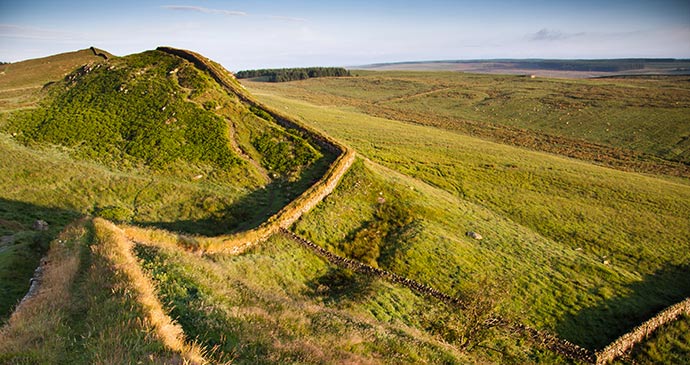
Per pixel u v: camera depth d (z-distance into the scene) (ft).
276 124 197.88
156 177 152.05
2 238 80.28
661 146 335.47
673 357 102.06
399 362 52.13
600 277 134.10
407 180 190.60
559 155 313.32
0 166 145.28
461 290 110.32
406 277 114.83
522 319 105.91
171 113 186.80
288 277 98.37
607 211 195.52
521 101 530.27
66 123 180.24
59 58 290.56
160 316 40.50
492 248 141.18
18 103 202.69
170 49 256.32
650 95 525.34
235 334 42.65
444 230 146.20
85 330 37.81
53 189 138.00
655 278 141.69
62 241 67.92
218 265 83.82
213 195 143.13
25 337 35.53
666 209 200.75
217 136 176.76
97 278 49.44
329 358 43.73
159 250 68.85
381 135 307.37
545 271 131.03
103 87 212.02
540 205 197.26
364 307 91.20
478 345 86.99
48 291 46.83
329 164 168.14
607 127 396.16
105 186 143.33
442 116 467.93
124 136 175.73
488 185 218.59
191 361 32.71
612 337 104.42
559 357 93.40
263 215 134.51
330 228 131.64
